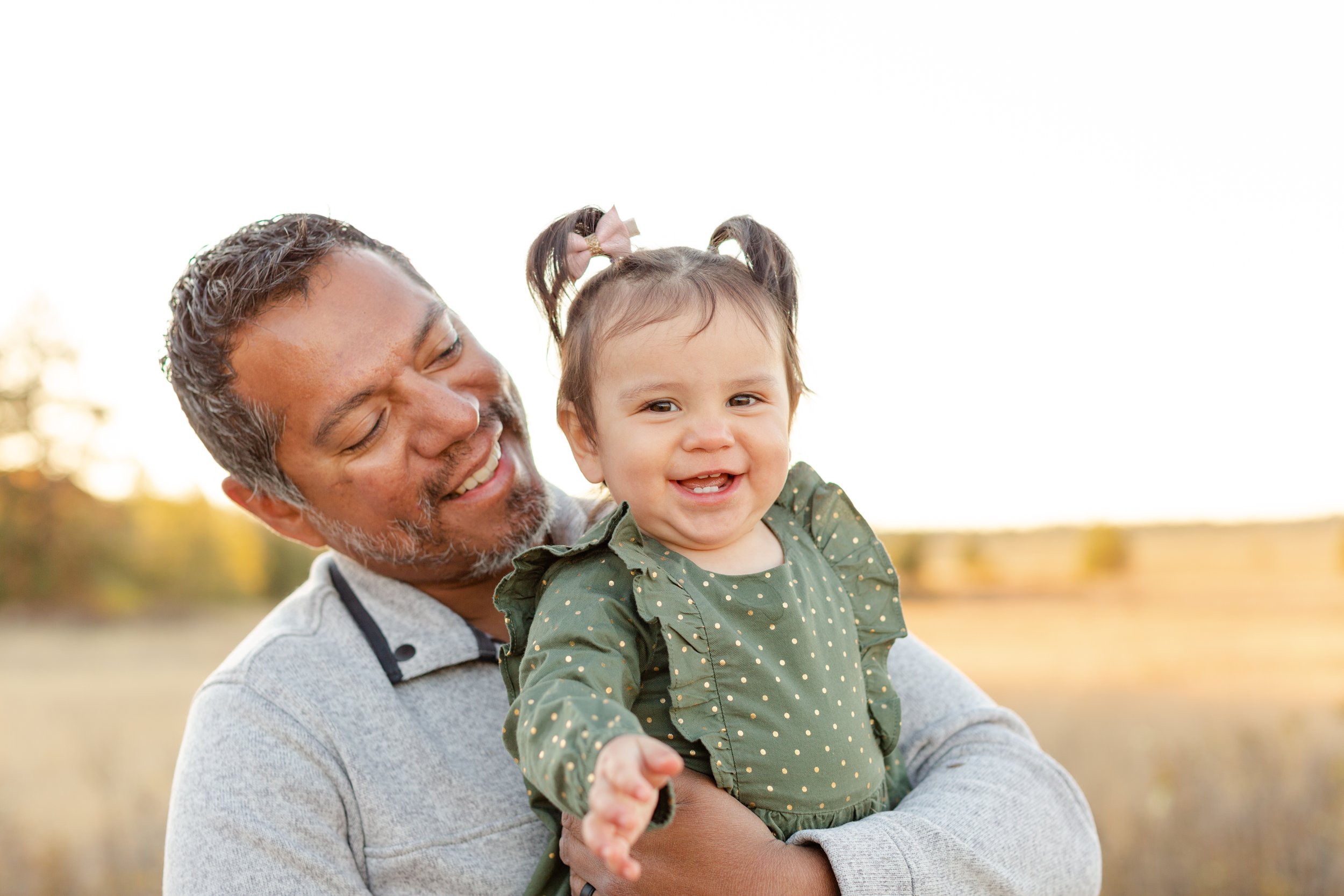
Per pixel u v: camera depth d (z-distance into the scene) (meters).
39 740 12.38
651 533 1.55
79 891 6.98
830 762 1.49
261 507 2.05
